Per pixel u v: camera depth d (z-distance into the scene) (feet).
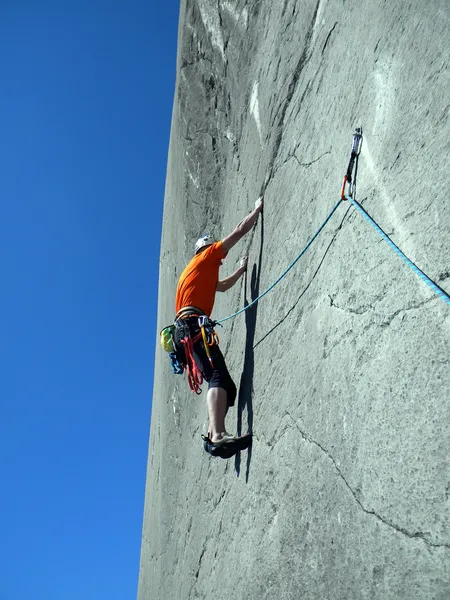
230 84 18.81
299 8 13.32
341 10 10.95
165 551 21.36
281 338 11.89
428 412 6.63
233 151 18.42
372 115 9.09
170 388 24.23
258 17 16.44
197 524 16.81
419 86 7.87
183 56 23.16
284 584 9.51
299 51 13.09
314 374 9.78
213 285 14.71
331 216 10.07
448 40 7.34
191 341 13.55
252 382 13.51
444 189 7.03
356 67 9.92
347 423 8.32
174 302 24.34
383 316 7.89
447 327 6.58
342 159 10.00
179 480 20.68
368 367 8.03
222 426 12.91
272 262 13.24
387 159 8.43
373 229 8.55
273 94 14.56
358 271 8.79
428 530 6.28
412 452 6.76
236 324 15.97
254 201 15.55
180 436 21.62
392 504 6.96
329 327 9.52
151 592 23.30
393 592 6.57
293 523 9.65
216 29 20.03
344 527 7.91
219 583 13.25
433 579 6.04
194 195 21.74
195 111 21.93
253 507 11.94
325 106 11.18
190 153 22.21
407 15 8.44
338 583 7.77
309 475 9.34
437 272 6.84
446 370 6.46
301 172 12.10
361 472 7.73
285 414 10.94
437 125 7.36
